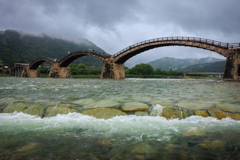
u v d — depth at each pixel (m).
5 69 127.81
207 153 2.58
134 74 117.56
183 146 2.85
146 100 6.53
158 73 131.62
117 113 4.75
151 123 4.09
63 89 12.77
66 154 2.57
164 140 3.10
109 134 3.42
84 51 70.62
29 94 9.11
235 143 2.92
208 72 100.69
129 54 58.31
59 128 3.80
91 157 2.48
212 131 3.51
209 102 5.96
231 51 37.16
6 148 2.77
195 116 4.47
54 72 84.62
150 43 51.59
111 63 62.31
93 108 5.07
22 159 2.41
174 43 47.09
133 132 3.52
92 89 12.94
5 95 8.59
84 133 3.49
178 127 3.79
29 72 101.50
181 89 13.23
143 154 2.57
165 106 5.14
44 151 2.67
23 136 3.31
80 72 124.25
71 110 5.11
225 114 4.38
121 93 9.85
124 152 2.65
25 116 4.88
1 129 3.71
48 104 5.66
